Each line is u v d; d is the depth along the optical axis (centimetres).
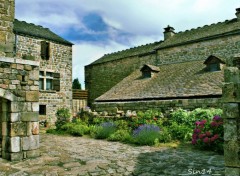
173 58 1680
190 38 1623
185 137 867
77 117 1366
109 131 1006
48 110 1565
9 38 687
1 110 673
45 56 1570
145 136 850
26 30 1499
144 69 1644
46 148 782
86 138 1022
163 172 511
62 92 1658
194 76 1334
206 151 716
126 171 522
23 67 659
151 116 1088
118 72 2039
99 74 2195
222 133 720
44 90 1546
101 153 704
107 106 1472
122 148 780
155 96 1277
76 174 502
